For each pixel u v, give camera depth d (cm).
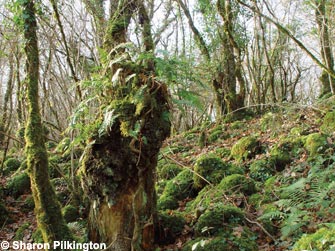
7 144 783
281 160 657
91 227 430
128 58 418
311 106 707
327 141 631
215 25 1304
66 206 592
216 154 837
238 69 1261
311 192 489
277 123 792
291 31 1468
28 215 654
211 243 424
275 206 498
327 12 1009
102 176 394
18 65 732
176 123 1456
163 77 382
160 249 452
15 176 775
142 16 650
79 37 979
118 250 400
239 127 1068
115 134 398
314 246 354
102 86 411
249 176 647
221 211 475
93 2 874
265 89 1437
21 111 959
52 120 1325
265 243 436
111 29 486
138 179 405
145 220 414
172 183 659
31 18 467
